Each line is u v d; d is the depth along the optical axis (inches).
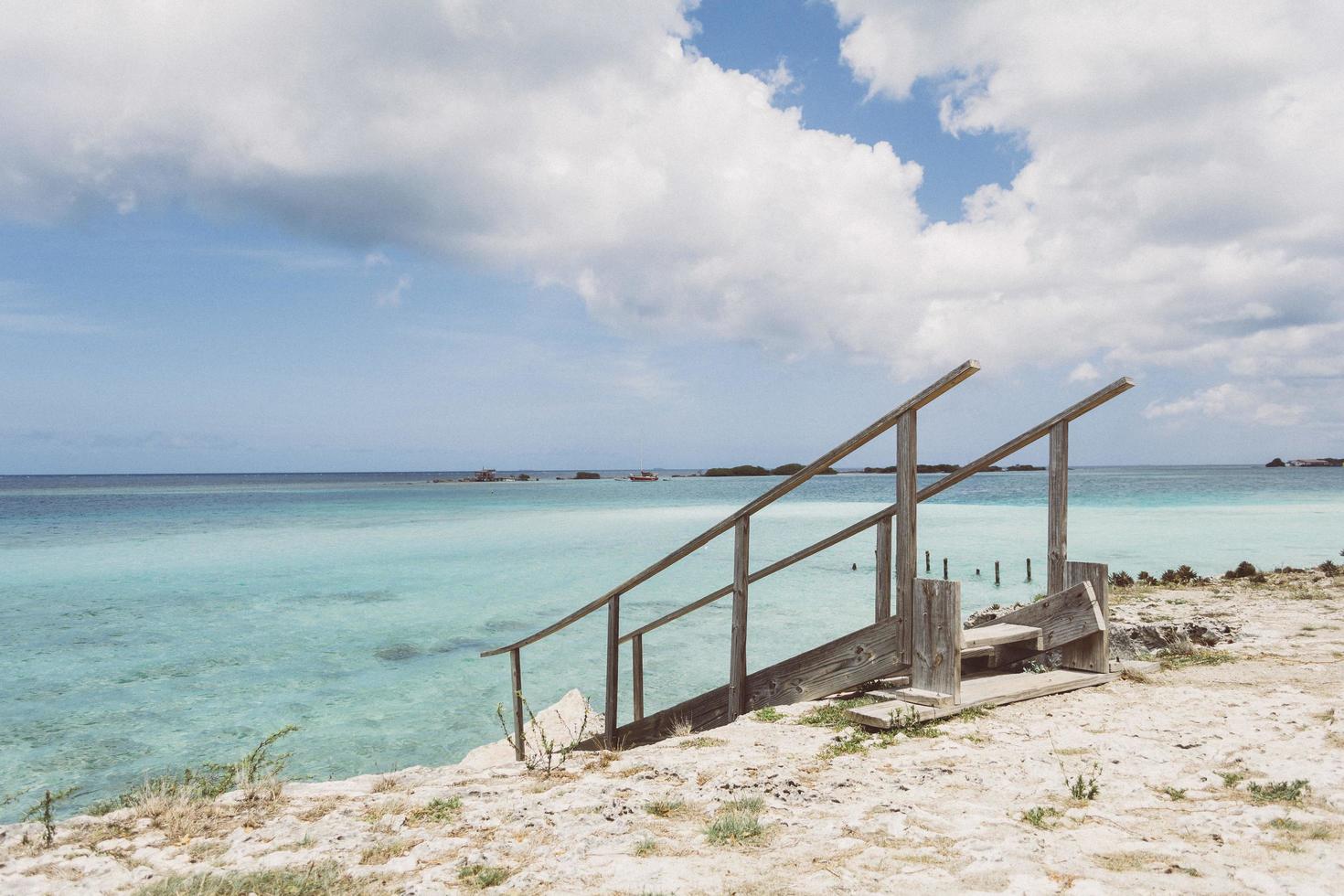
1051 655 326.6
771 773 192.5
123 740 516.7
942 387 239.9
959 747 208.4
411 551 1529.3
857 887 125.0
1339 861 128.8
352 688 631.2
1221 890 119.5
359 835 165.9
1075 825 150.3
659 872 135.0
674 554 327.6
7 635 820.0
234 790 205.5
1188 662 315.0
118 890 140.9
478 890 133.0
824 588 1033.5
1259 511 2080.5
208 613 930.1
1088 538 1421.0
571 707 511.8
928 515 2217.0
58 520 2421.3
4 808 406.3
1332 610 440.5
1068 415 286.5
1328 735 203.3
